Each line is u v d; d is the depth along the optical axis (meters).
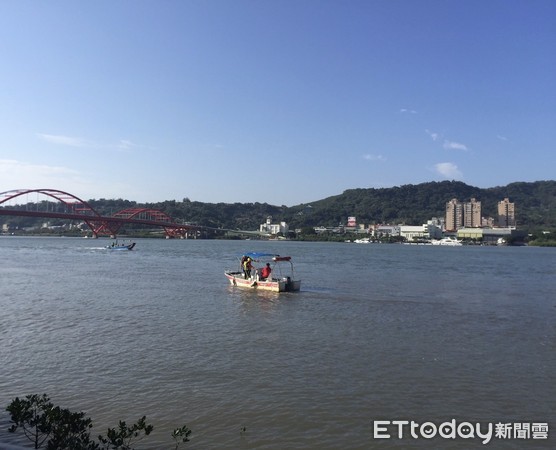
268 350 19.00
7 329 22.19
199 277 49.31
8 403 13.20
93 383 14.81
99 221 166.75
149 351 18.53
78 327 22.83
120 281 44.50
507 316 27.84
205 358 17.67
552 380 15.76
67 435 8.96
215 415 12.60
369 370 16.52
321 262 80.19
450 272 61.84
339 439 11.48
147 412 12.72
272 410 12.95
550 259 103.81
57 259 78.88
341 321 25.50
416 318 26.72
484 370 16.75
